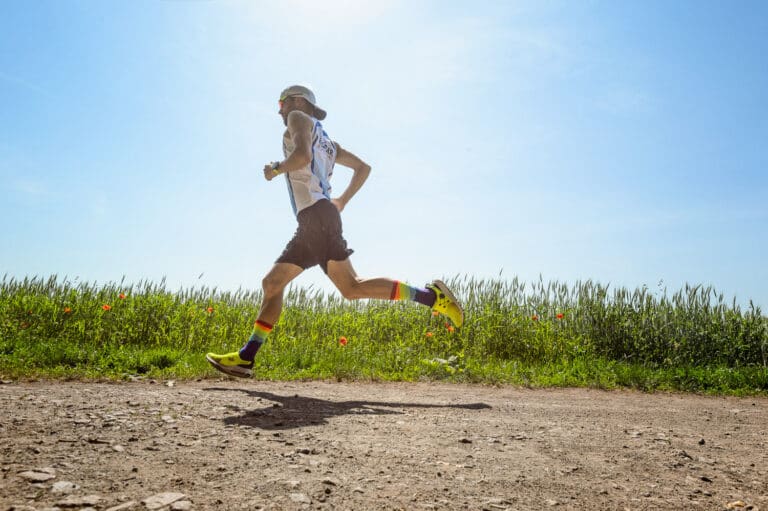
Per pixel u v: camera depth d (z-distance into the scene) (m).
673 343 6.96
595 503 1.72
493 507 1.63
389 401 3.58
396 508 1.58
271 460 1.96
